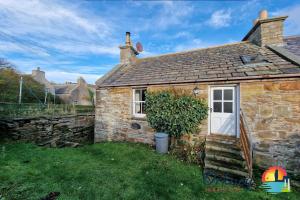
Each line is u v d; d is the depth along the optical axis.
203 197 3.52
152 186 3.89
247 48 7.26
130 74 9.16
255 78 5.16
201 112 6.14
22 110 11.13
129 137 8.12
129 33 11.13
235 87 5.79
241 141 5.10
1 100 15.03
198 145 6.17
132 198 3.42
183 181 4.18
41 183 3.89
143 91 8.21
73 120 12.30
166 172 4.66
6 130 8.05
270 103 5.03
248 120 5.33
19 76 19.78
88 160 5.59
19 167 4.70
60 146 8.48
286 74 4.73
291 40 7.21
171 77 7.09
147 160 5.56
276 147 4.93
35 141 8.93
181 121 6.40
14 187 3.65
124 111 8.33
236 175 4.19
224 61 6.76
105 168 4.89
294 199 3.59
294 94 4.73
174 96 6.75
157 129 7.19
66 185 3.84
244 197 3.56
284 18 6.58
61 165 5.05
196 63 7.53
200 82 6.20
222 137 5.79
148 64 9.80
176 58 9.19
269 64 5.44
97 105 9.39
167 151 6.41
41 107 13.38
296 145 4.68
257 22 7.09
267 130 5.05
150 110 7.38
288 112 4.80
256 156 5.18
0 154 5.65
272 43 6.75
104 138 9.05
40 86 21.58
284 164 4.82
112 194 3.54
